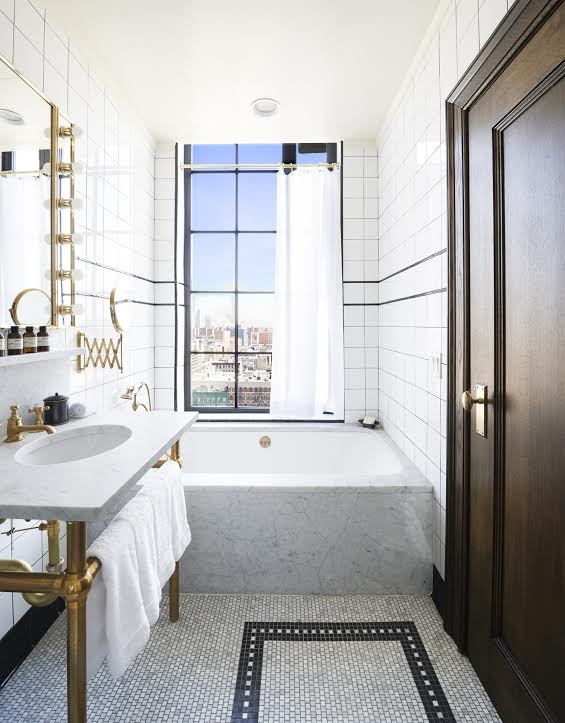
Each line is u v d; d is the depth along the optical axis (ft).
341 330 10.20
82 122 6.58
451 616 5.61
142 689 4.82
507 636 4.37
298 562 6.44
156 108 8.51
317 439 9.85
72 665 3.14
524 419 4.00
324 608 6.19
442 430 6.06
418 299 7.09
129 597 3.67
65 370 6.16
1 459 3.95
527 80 3.80
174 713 4.53
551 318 3.56
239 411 10.97
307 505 6.40
